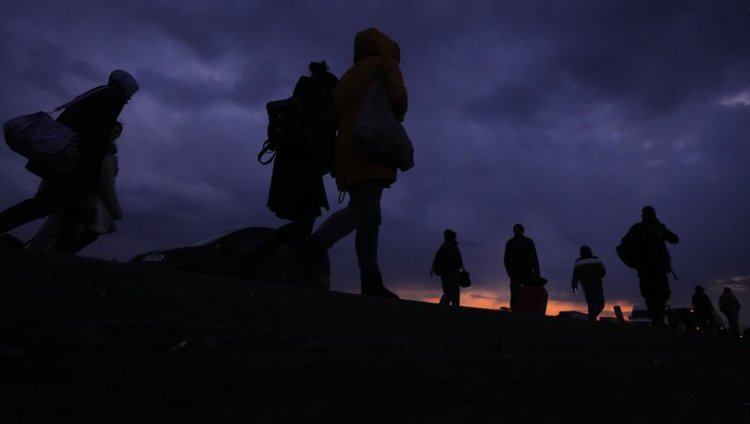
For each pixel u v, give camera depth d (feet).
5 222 9.30
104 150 10.25
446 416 5.10
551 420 5.83
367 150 10.26
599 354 10.46
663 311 23.67
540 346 9.62
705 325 47.52
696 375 11.17
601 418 6.45
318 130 10.97
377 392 5.17
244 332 5.75
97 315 5.08
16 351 4.04
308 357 5.64
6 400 3.43
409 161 10.82
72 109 10.23
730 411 8.76
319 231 10.01
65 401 3.60
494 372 6.98
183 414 3.83
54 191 9.58
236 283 6.85
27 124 9.30
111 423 3.49
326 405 4.57
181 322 5.46
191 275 6.51
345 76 11.64
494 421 5.33
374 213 10.98
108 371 4.15
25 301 4.80
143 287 5.77
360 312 7.58
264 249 10.66
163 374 4.34
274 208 10.63
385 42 11.69
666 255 23.58
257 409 4.17
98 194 11.70
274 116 10.87
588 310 29.71
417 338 7.60
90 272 5.57
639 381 8.87
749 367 14.44
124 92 10.69
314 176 10.69
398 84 10.85
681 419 7.43
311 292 7.55
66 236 11.46
